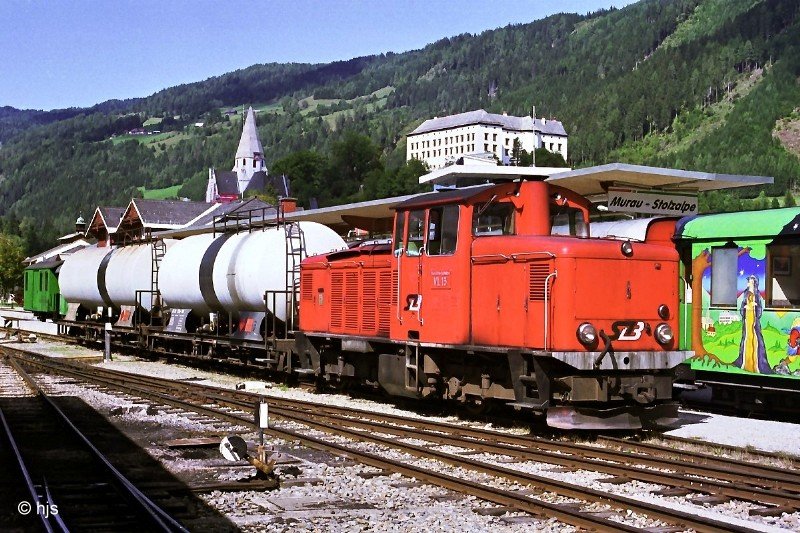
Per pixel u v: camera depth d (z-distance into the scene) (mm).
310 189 153250
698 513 8305
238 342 22672
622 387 12875
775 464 11125
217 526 7719
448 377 15180
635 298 13180
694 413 16672
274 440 12812
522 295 13203
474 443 11992
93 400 18078
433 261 14945
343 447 11461
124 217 68750
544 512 8000
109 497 8844
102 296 33188
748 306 16109
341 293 18328
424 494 8992
